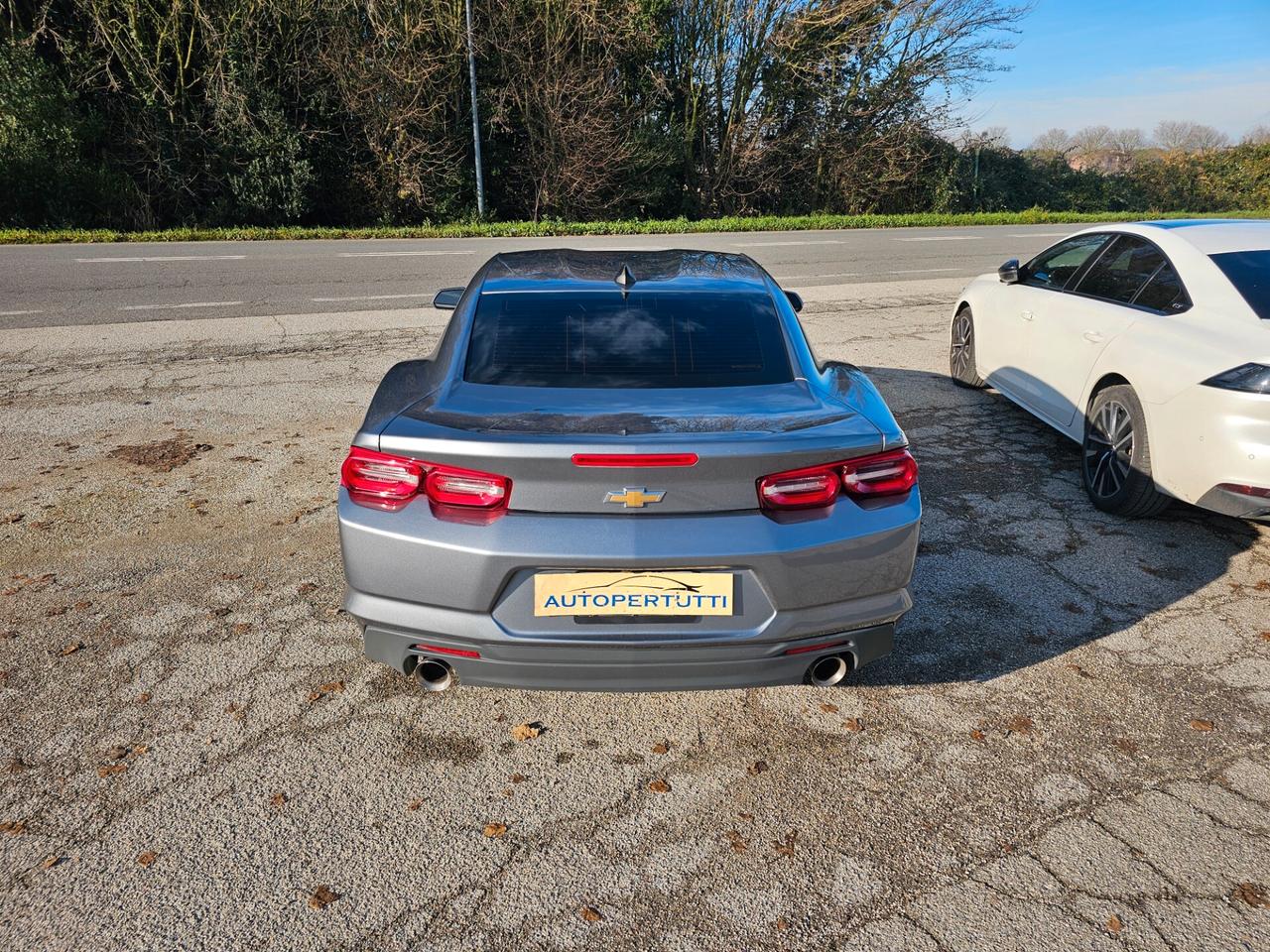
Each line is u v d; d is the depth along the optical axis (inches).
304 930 80.9
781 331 121.6
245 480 190.4
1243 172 1737.2
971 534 170.9
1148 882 88.2
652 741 109.7
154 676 119.9
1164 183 1722.4
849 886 87.4
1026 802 99.3
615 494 91.6
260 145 851.4
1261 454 143.9
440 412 100.7
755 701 118.2
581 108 992.9
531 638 94.5
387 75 888.9
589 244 679.1
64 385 258.5
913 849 92.4
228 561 153.6
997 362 241.1
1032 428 238.7
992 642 132.3
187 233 695.7
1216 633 135.4
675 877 88.3
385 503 96.4
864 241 757.3
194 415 234.4
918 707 116.7
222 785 99.6
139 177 845.2
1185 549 164.6
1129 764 106.0
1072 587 149.5
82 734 107.8
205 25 817.5
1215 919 83.6
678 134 1110.4
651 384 108.7
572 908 84.1
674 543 92.0
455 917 82.9
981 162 1433.3
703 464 91.0
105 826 93.0
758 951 79.9
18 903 82.9
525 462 90.3
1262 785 102.5
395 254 580.4
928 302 434.6
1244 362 146.3
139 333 324.5
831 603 98.2
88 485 185.8
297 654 126.3
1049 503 187.0
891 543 99.4
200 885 85.7
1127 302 187.2
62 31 828.0
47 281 437.4
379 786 100.3
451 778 102.1
